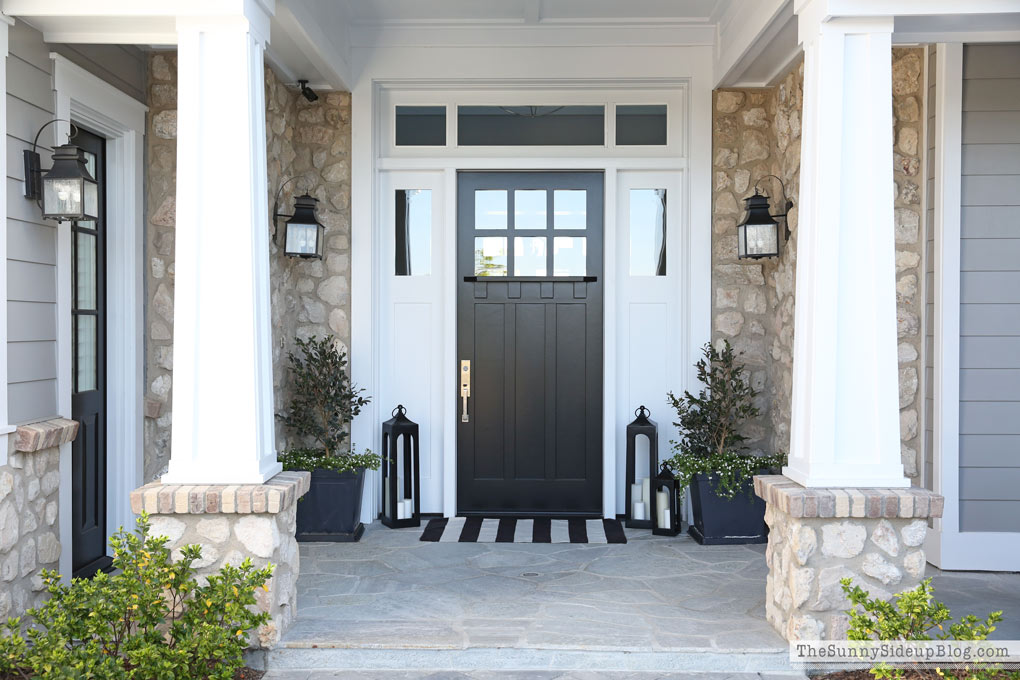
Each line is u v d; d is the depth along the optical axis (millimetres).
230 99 3334
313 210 5000
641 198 5457
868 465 3307
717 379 5141
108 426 4422
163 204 4664
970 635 2727
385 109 5473
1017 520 4449
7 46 3357
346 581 4105
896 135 4656
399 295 5516
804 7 3482
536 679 3145
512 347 5512
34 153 3555
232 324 3324
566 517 5480
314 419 5227
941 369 4434
